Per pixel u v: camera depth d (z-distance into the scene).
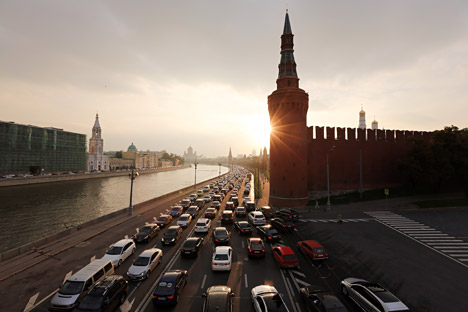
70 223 43.91
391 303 11.12
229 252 17.23
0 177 90.12
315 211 36.53
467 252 20.55
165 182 123.31
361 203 40.56
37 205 58.09
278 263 17.55
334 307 10.85
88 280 12.98
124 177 145.38
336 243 22.73
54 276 15.95
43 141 117.88
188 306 12.66
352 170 47.22
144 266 15.80
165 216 29.30
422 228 27.25
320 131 46.53
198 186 71.12
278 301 11.43
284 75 44.75
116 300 12.34
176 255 19.62
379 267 17.59
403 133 51.09
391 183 49.19
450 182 49.94
